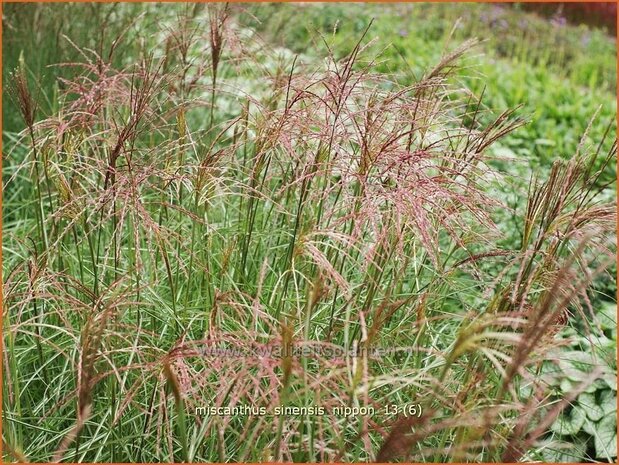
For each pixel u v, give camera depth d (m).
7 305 3.22
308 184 3.34
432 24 10.71
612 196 5.75
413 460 3.07
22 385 3.45
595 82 9.39
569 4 13.29
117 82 3.95
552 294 2.43
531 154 6.43
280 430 2.59
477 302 4.00
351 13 10.00
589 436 3.99
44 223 3.77
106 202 3.14
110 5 6.23
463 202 3.10
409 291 3.82
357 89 3.48
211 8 5.07
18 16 5.61
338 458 2.64
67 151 3.52
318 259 2.81
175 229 3.73
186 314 3.36
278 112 3.48
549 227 3.00
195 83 4.27
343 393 2.75
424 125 3.46
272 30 6.69
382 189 3.04
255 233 3.77
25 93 3.38
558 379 3.90
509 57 10.21
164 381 3.00
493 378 3.08
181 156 3.70
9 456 2.96
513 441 2.63
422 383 3.19
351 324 3.28
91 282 3.68
